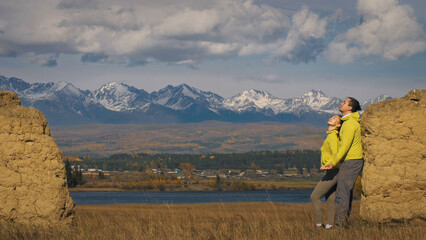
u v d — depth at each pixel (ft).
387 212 43.32
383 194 43.65
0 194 47.39
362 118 45.19
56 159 49.60
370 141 44.39
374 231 39.11
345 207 43.65
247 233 41.55
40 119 50.42
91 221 52.65
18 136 48.80
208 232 42.47
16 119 49.16
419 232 38.17
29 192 47.91
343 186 43.80
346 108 45.01
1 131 48.62
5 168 47.85
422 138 43.65
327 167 43.19
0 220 46.93
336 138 44.11
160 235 40.88
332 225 43.86
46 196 48.06
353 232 39.42
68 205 49.14
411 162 43.57
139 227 44.19
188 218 54.19
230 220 50.24
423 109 44.04
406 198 43.37
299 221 48.73
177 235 40.52
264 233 40.73
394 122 44.16
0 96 49.98
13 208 47.29
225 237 40.16
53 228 44.27
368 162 44.52
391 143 44.01
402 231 39.11
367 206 44.09
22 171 48.16
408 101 44.55
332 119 44.98
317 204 44.88
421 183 43.19
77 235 41.06
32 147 48.88
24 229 42.70
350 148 43.93
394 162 43.75
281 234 39.93
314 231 41.45
